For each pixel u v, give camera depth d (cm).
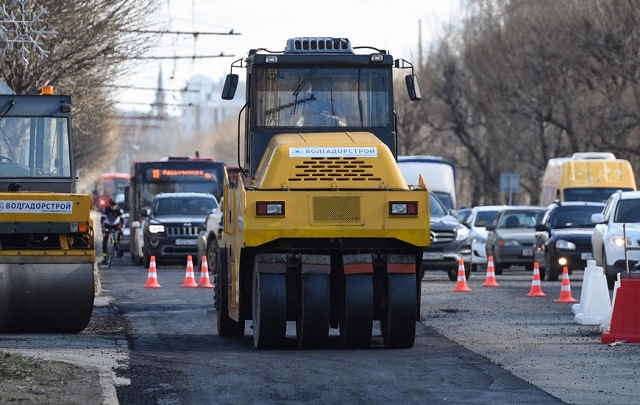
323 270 3931
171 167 10944
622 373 3472
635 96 14438
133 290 6938
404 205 3909
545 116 16100
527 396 3062
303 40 4347
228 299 4403
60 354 3678
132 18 9769
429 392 3116
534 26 15762
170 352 3916
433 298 6366
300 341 4003
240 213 3991
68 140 4741
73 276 4366
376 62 4306
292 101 4291
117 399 2894
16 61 8962
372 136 4122
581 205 8694
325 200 3894
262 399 2997
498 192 18150
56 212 4356
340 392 3108
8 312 4338
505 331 4606
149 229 9619
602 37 14338
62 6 8994
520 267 10688
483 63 16750
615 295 4238
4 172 4675
